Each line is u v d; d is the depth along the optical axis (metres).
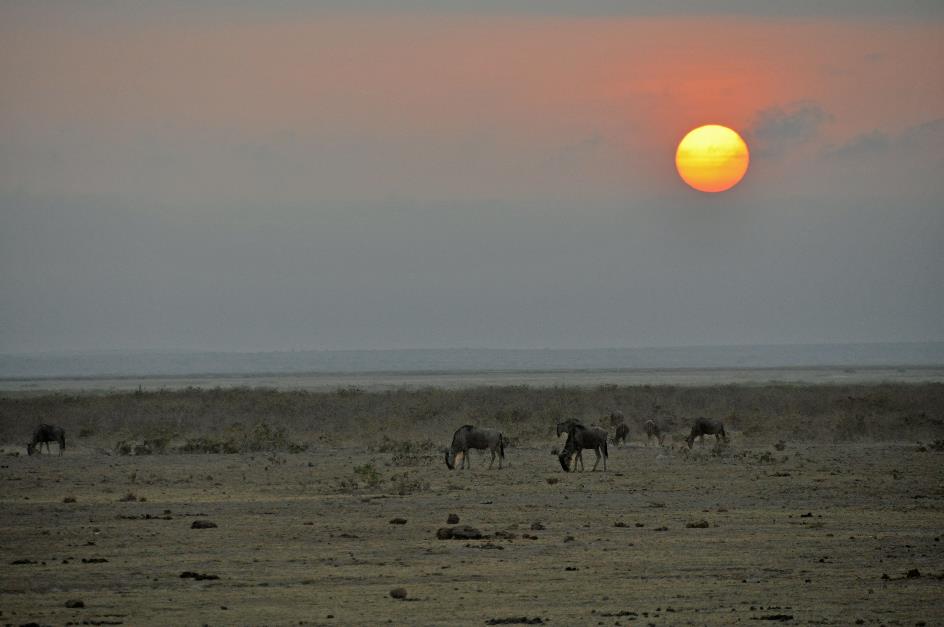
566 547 77.56
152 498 106.00
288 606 59.53
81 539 81.38
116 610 58.56
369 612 58.00
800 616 57.06
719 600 60.88
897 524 88.25
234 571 69.44
